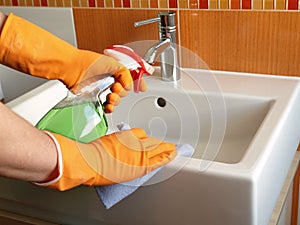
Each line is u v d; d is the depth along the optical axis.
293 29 0.99
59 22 1.20
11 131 0.58
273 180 0.82
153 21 1.03
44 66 0.83
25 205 0.95
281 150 0.86
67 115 0.91
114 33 1.16
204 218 0.77
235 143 1.04
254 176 0.70
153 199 0.79
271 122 0.87
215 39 1.08
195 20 1.07
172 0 1.07
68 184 0.68
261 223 0.78
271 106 0.96
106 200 0.77
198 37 1.09
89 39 1.19
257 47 1.05
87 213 0.86
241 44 1.06
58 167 0.65
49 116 0.93
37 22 1.23
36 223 0.95
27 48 0.80
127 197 0.80
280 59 1.04
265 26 1.02
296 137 1.04
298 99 1.01
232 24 1.04
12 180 0.89
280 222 0.96
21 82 1.30
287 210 1.05
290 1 0.97
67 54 0.85
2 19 0.80
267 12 1.00
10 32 0.78
